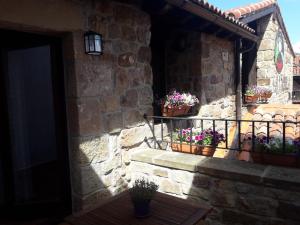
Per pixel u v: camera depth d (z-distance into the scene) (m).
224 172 2.38
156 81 4.11
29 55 2.74
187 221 1.74
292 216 2.11
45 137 2.79
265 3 5.43
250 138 3.10
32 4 2.05
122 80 2.83
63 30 2.28
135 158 2.94
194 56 3.99
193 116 3.91
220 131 4.59
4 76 2.60
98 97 2.58
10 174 2.68
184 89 4.11
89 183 2.54
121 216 1.83
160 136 3.40
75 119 2.43
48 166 2.77
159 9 2.94
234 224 2.41
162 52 4.21
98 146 2.60
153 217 1.80
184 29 3.85
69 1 2.30
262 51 5.95
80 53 2.40
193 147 3.07
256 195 2.26
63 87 2.51
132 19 2.92
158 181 2.84
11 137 2.70
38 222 2.61
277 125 3.47
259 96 5.57
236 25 3.97
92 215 1.86
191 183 2.62
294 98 9.62
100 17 2.57
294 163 2.36
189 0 2.70
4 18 1.90
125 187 2.93
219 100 4.57
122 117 2.85
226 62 4.82
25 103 2.82
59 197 2.70
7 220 2.66
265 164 2.49
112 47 2.70
